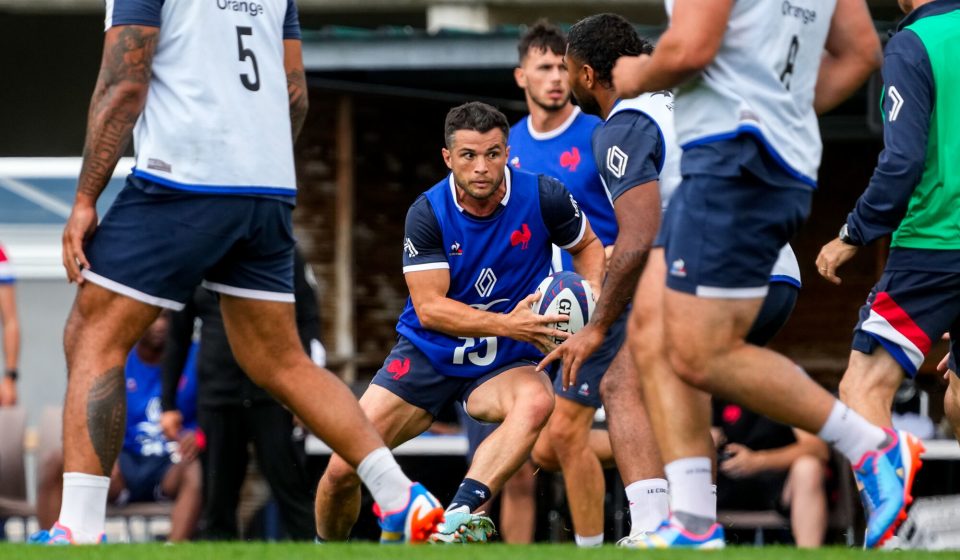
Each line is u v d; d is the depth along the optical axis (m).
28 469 34.25
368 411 21.80
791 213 14.84
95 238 16.86
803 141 15.05
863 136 40.22
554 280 21.08
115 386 16.78
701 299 14.69
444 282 21.22
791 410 15.07
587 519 23.92
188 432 29.77
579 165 23.80
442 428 32.91
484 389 21.38
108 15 16.72
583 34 21.20
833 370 41.78
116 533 35.03
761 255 14.75
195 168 16.62
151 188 16.67
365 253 40.50
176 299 16.97
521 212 21.23
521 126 24.61
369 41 34.16
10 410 31.39
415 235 21.23
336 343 40.38
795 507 27.91
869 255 41.72
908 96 18.98
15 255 36.16
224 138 16.73
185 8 16.77
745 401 15.06
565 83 23.83
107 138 16.58
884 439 15.32
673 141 20.66
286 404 17.45
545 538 29.97
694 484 15.38
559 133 24.05
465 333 20.88
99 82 16.62
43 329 36.16
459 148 20.53
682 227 14.77
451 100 39.09
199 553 14.02
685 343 14.80
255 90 17.02
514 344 21.56
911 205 19.42
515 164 24.36
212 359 28.22
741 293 14.74
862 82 15.91
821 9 15.23
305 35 34.28
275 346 17.34
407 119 40.22
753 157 14.51
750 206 14.62
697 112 14.80
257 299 17.22
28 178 37.66
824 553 13.92
